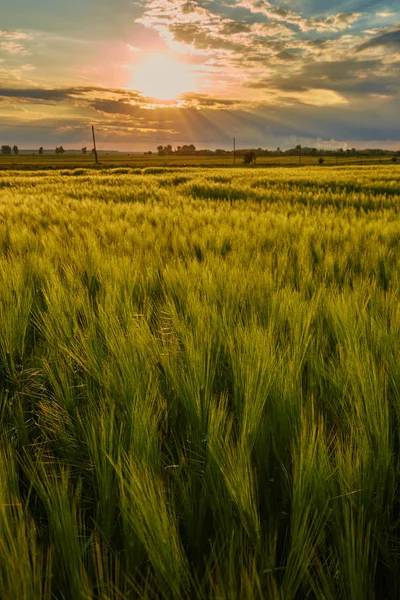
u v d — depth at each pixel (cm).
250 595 98
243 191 1800
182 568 111
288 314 266
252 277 355
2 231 647
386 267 417
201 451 158
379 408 159
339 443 155
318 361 211
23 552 105
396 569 126
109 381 189
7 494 126
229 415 181
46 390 220
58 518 120
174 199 1491
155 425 156
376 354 215
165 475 149
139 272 389
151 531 113
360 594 108
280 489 152
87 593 101
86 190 1909
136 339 221
